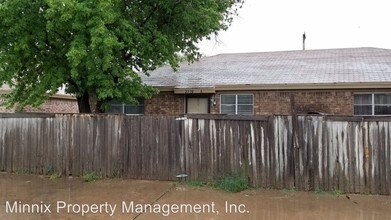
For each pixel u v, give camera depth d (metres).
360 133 7.05
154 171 8.27
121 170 8.48
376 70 11.92
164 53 10.59
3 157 9.37
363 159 7.02
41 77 10.45
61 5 8.09
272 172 7.47
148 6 10.72
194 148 7.99
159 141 8.25
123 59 10.48
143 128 8.36
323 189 7.20
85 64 8.97
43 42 9.73
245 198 6.81
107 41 8.20
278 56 16.58
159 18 11.00
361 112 11.41
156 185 7.81
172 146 8.16
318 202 6.51
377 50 15.91
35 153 9.10
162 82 13.11
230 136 7.74
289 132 7.39
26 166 9.16
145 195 7.04
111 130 8.57
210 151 7.87
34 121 9.14
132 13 10.61
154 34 10.30
